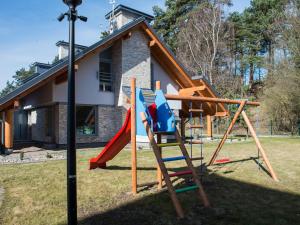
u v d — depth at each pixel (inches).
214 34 1510.8
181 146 234.1
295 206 207.2
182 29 1545.3
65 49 858.8
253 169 346.3
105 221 181.0
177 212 190.4
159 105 256.2
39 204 215.9
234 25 1632.6
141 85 711.7
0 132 556.4
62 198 230.7
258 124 1187.3
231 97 1454.2
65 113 615.8
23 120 899.4
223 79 1519.4
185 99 273.3
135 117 248.8
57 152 528.4
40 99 669.9
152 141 215.9
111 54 710.5
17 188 262.8
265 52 1701.5
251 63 1667.1
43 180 294.2
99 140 670.5
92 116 667.4
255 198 227.3
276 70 1126.4
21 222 180.9
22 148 612.1
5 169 358.0
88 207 207.8
